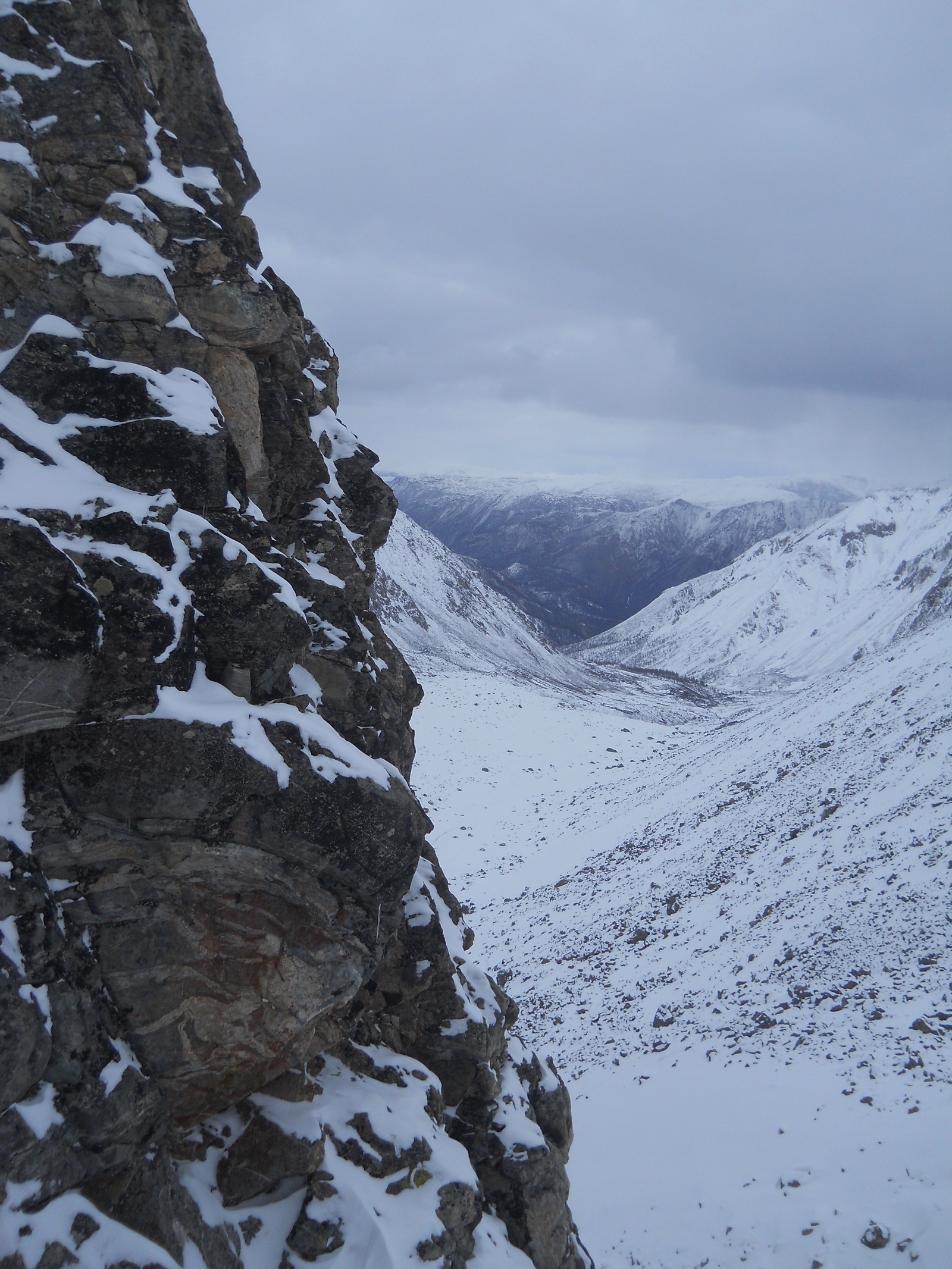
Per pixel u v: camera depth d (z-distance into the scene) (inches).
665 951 1203.9
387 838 314.5
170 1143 307.9
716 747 2338.8
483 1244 370.0
